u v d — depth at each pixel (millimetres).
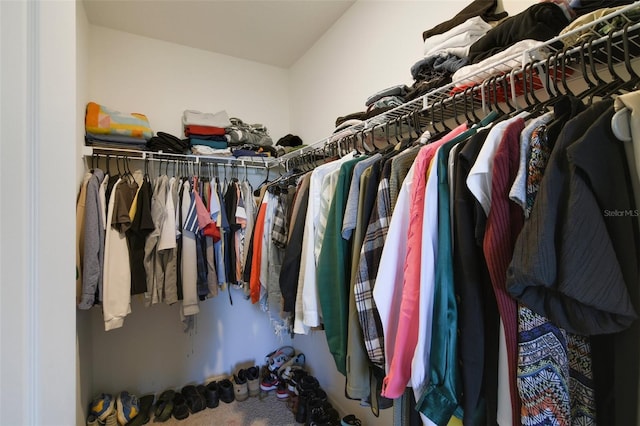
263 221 1746
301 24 2166
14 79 387
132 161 2090
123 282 1621
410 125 1148
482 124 781
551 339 523
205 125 2213
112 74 2129
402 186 790
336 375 2037
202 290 1872
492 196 585
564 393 515
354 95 1966
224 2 1915
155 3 1898
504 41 927
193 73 2424
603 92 624
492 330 600
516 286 502
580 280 441
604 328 445
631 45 670
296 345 2562
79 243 1499
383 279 773
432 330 659
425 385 661
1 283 363
